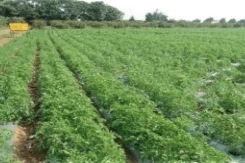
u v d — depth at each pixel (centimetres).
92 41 4356
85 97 1497
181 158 970
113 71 2222
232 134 1137
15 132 1244
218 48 3456
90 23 8744
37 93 1800
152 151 1004
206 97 1673
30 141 1216
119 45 3797
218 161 976
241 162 1068
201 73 2172
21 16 11719
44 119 1268
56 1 12225
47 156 1039
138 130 1098
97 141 1031
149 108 1362
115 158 966
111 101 1411
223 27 9575
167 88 1625
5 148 1081
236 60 2869
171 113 1415
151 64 2500
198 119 1309
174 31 6756
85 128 1100
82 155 975
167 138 1045
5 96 1603
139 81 1773
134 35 5491
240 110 1438
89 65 2267
